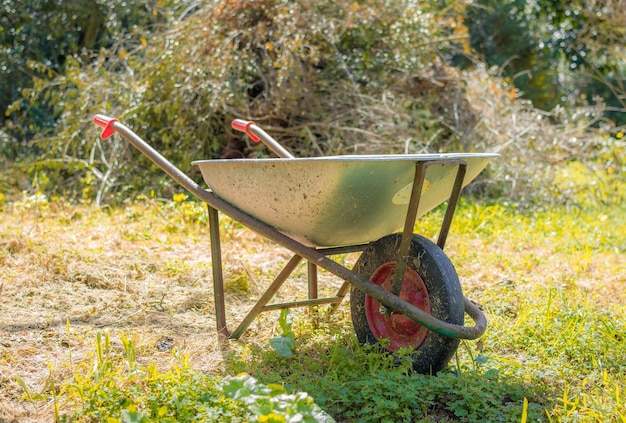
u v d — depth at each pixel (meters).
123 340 3.22
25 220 6.82
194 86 8.40
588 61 16.94
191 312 4.37
